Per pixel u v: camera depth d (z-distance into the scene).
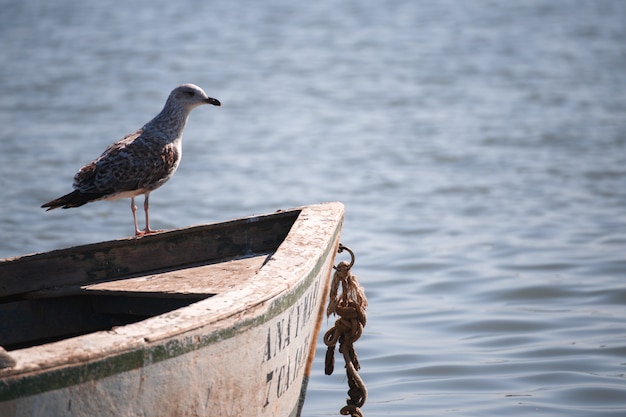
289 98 32.00
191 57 41.00
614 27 47.28
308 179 20.78
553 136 24.48
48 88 32.91
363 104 30.58
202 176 21.19
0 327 7.38
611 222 16.27
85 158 22.39
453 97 31.22
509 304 11.70
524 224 16.36
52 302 7.52
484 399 8.77
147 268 7.93
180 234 8.02
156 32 49.00
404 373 9.50
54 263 7.63
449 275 13.15
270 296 5.60
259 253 8.19
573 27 47.81
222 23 52.81
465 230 16.05
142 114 28.11
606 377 9.20
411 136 25.38
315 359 10.07
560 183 19.58
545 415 8.38
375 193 19.33
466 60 38.97
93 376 4.46
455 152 23.11
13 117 27.81
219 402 5.32
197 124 27.91
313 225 7.43
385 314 11.41
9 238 16.14
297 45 44.81
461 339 10.45
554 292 12.14
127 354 4.59
